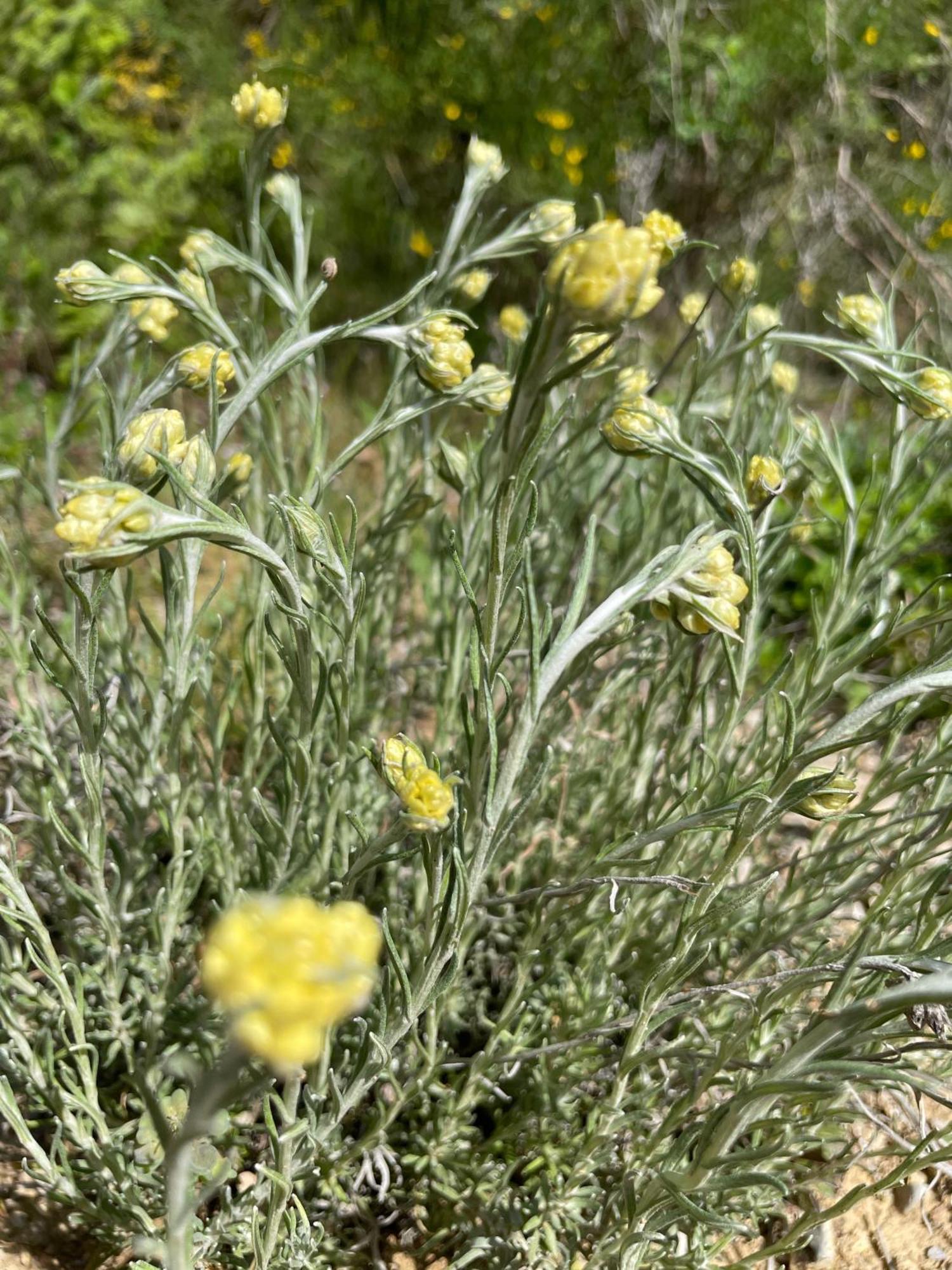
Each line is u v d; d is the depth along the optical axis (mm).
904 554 314
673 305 658
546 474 302
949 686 147
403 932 248
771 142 714
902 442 238
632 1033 192
